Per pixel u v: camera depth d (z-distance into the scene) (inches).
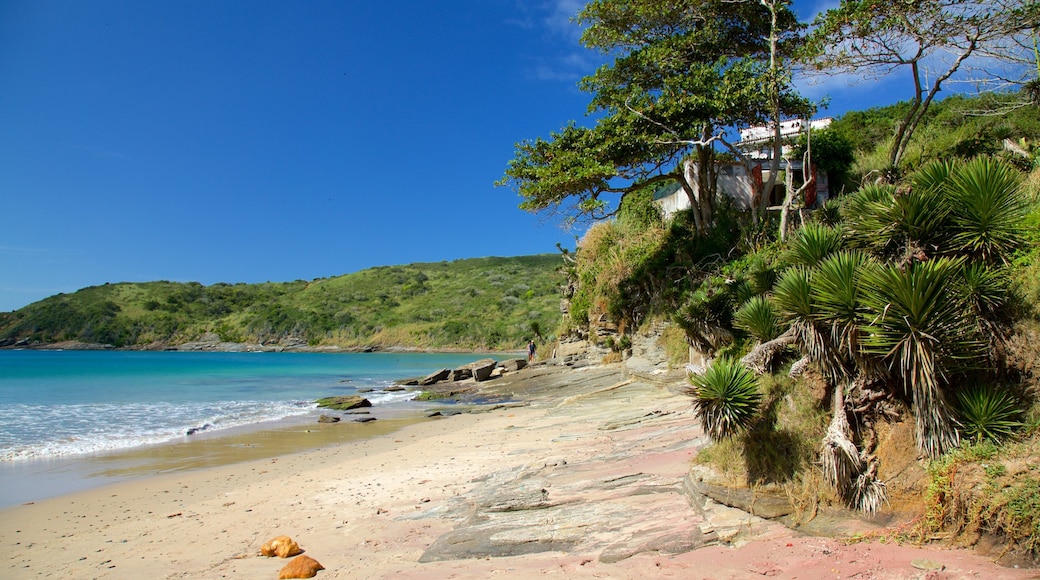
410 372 2025.1
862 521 210.8
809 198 824.3
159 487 429.1
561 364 1246.3
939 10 544.7
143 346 4042.8
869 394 237.1
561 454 439.8
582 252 1283.2
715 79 792.3
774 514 228.7
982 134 739.4
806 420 249.8
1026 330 224.5
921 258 241.0
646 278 973.8
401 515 321.7
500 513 288.7
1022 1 524.7
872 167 849.5
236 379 1646.2
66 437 660.7
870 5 556.4
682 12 846.5
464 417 797.2
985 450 194.4
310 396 1189.1
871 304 220.2
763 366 278.1
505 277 4985.2
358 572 235.0
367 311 4443.9
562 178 815.7
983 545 179.0
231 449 586.9
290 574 232.8
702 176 888.3
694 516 246.2
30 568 263.4
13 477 466.6
